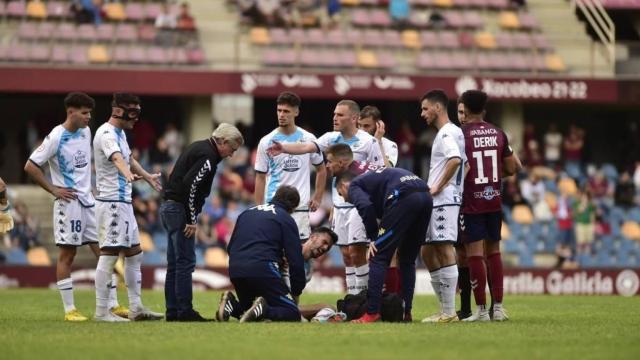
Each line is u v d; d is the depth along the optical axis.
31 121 106.31
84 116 44.03
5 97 111.44
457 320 43.19
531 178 101.94
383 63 108.69
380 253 40.53
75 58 103.88
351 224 46.97
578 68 111.25
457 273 43.06
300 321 41.06
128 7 110.12
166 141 101.38
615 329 38.91
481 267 43.03
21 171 110.25
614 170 108.69
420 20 114.81
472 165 43.06
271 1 111.38
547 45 112.69
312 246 44.97
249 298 42.03
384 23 113.06
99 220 43.25
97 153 43.09
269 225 41.56
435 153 42.75
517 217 100.69
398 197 40.22
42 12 107.44
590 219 99.56
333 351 30.47
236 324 39.25
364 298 42.12
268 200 48.94
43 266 86.44
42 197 99.31
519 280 88.88
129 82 100.38
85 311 52.56
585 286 89.06
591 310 54.53
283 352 30.19
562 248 99.44
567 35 115.75
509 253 99.31
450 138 41.88
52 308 55.00
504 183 101.12
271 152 44.97
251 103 115.50
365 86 102.44
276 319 40.78
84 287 87.12
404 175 40.72
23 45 103.81
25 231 92.56
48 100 112.50
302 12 112.25
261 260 41.06
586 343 33.47
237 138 42.09
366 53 109.62
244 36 109.62
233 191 97.19
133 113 43.50
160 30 106.81
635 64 111.56
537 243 99.94
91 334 35.47
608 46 110.94
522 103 109.88
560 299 70.25
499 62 110.44
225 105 115.31
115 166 43.12
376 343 32.56
